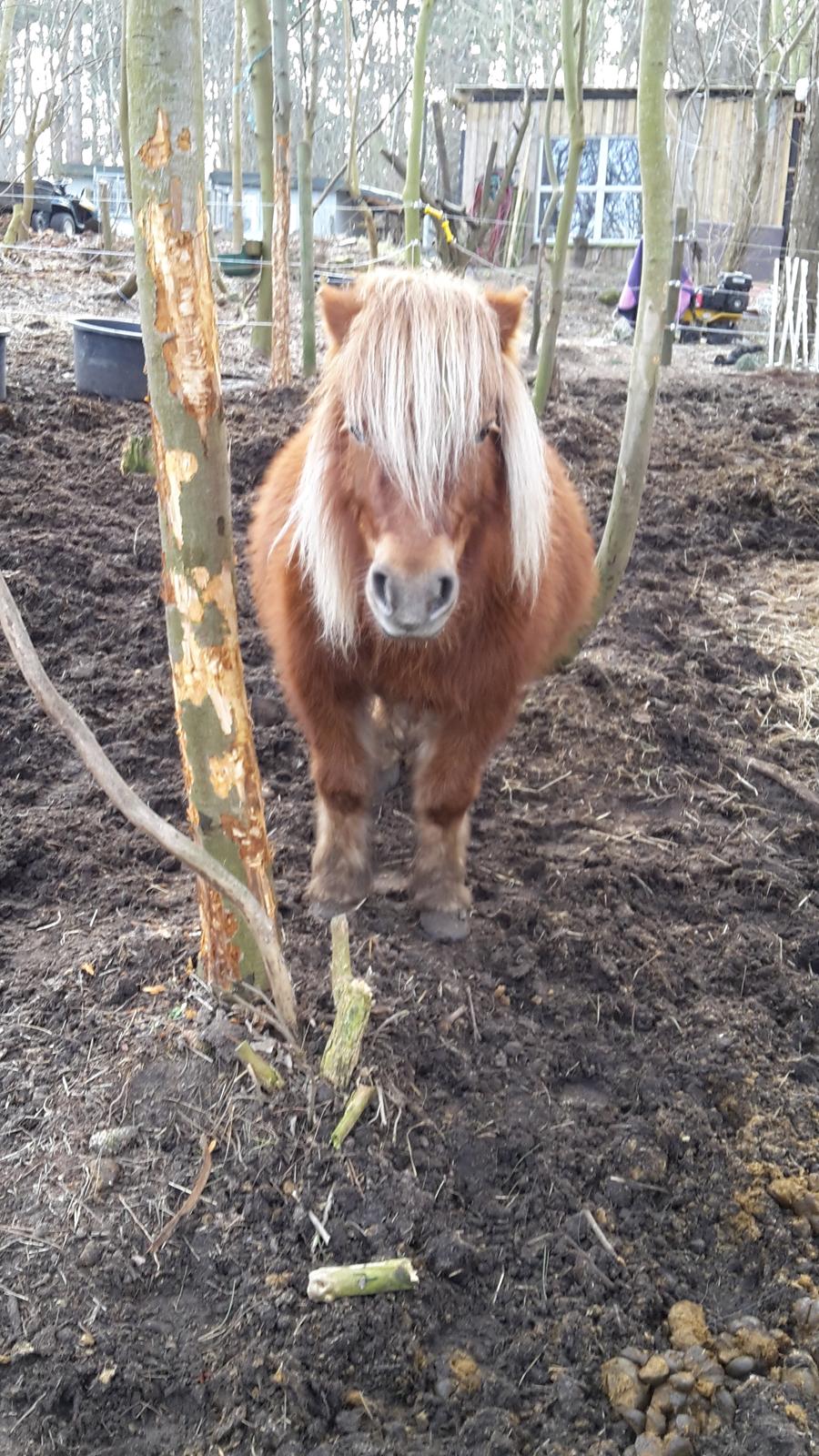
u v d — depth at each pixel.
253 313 11.13
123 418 6.78
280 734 4.10
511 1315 2.19
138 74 1.95
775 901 3.43
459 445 2.35
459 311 2.39
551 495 3.22
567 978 3.05
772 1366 2.13
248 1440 1.92
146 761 3.87
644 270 3.88
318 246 17.11
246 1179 2.28
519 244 15.97
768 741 4.32
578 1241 2.34
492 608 2.84
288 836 3.56
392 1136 2.42
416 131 7.57
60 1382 1.95
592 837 3.68
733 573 5.75
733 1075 2.73
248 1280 2.13
